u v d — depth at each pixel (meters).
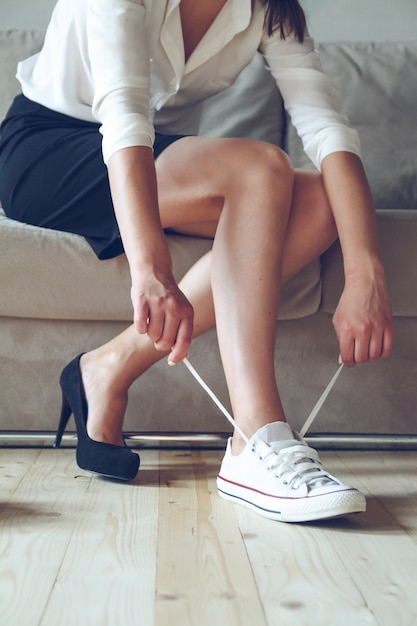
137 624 0.69
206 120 2.15
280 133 2.16
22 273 1.46
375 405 1.60
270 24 1.44
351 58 2.19
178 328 1.04
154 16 1.34
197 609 0.73
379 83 2.17
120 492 1.21
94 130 1.47
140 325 1.04
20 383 1.55
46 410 1.55
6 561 0.87
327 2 2.55
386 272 1.54
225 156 1.25
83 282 1.46
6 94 2.10
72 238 1.46
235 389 1.15
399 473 1.39
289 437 1.11
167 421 1.57
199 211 1.30
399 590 0.79
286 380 1.58
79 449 1.32
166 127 1.57
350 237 1.25
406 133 2.15
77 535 0.97
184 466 1.43
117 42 1.22
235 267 1.17
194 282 1.33
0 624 0.68
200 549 0.92
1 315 1.53
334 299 1.54
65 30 1.49
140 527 1.01
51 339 1.54
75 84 1.50
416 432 1.61
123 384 1.35
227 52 1.46
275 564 0.87
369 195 1.30
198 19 1.40
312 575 0.84
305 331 1.58
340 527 1.03
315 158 1.38
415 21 2.56
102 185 1.38
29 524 1.02
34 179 1.47
